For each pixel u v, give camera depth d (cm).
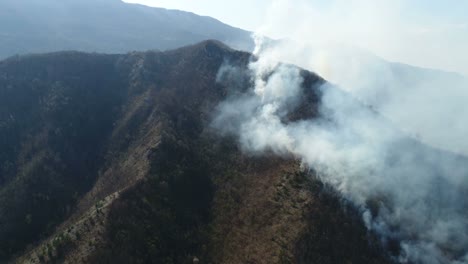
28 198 16012
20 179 16712
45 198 16212
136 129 19038
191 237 13400
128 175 15538
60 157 18075
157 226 13038
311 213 13650
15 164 17912
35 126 19450
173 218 13625
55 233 14662
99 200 14975
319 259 12556
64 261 11750
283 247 12538
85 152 18800
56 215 15925
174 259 12500
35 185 16512
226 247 13075
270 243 12762
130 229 12456
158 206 13688
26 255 13638
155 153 15700
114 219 12556
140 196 13675
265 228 13400
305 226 13162
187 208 14338
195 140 17838
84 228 12650
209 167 16488
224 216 14300
